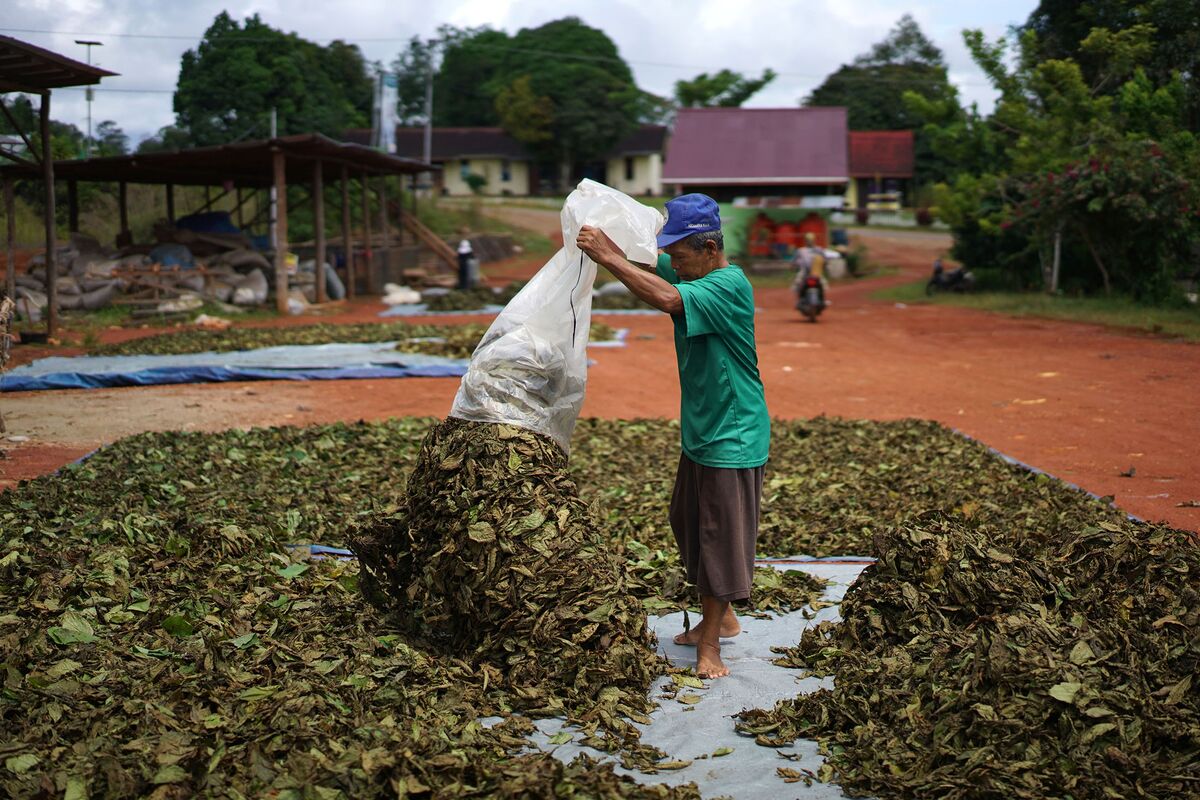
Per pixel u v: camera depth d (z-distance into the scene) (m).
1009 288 28.56
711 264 4.41
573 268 4.59
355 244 31.52
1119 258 23.33
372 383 13.53
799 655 4.42
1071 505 6.62
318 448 8.43
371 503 6.71
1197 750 3.22
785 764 3.47
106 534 5.53
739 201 39.50
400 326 20.11
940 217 29.47
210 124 41.81
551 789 3.09
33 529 5.49
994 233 27.25
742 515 4.34
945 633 4.00
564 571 4.23
